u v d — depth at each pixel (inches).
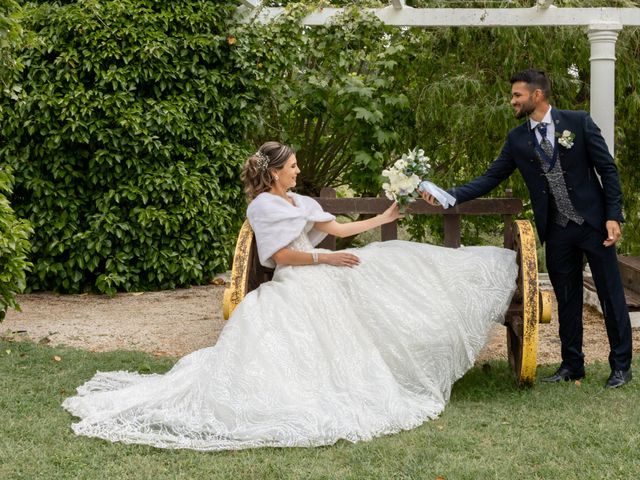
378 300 150.7
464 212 181.3
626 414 141.4
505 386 162.7
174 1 284.8
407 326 148.8
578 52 307.6
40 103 271.9
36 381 165.3
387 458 121.2
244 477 114.8
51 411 145.3
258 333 141.3
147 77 280.2
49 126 275.4
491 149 317.1
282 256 155.3
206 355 152.1
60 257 291.4
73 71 276.5
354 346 145.1
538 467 116.1
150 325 233.5
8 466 118.3
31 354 189.0
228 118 301.0
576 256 166.6
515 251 167.2
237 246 159.9
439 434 131.0
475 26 272.7
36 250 283.0
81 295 287.6
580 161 161.0
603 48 258.7
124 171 285.7
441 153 324.8
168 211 292.0
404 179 157.9
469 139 317.7
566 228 164.1
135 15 277.3
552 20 263.3
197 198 294.5
